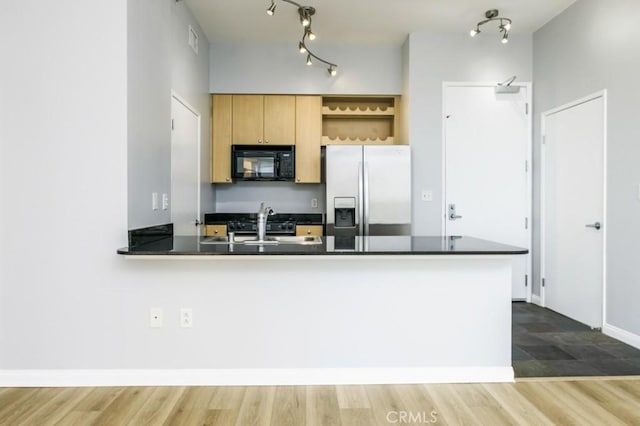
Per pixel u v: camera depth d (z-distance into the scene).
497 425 1.93
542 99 4.06
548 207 3.99
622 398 2.19
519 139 4.27
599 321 3.32
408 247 2.29
